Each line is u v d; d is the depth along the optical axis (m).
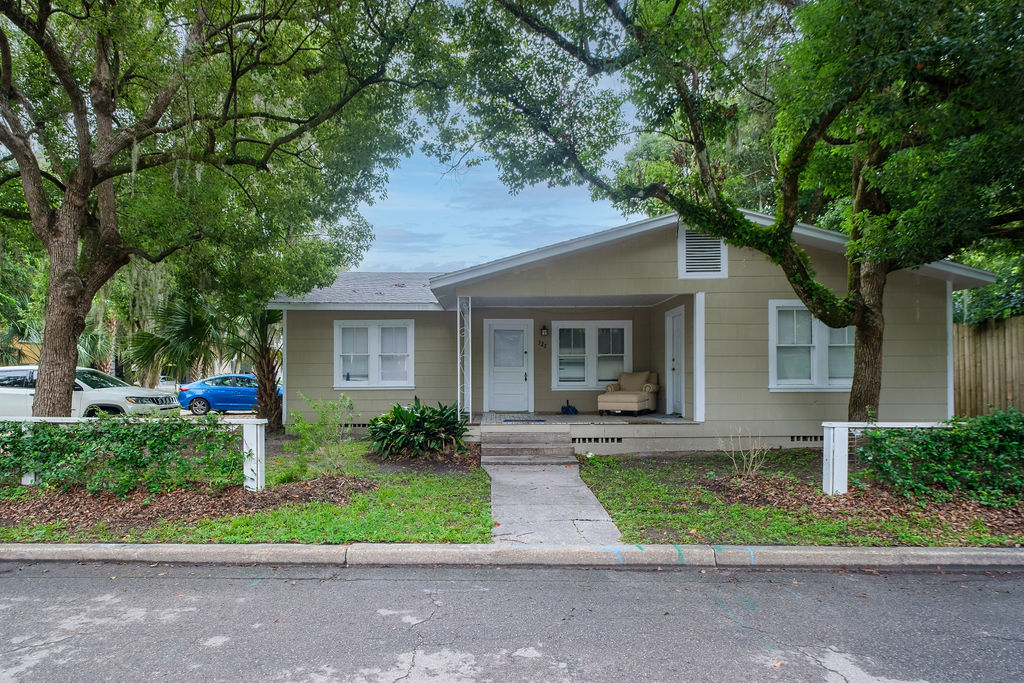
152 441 6.89
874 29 6.42
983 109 6.79
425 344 14.12
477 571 5.33
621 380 13.38
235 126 10.84
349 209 12.27
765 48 8.73
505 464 9.84
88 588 4.88
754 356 10.98
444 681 3.44
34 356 25.17
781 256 8.70
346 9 9.72
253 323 14.28
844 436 6.95
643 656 3.74
